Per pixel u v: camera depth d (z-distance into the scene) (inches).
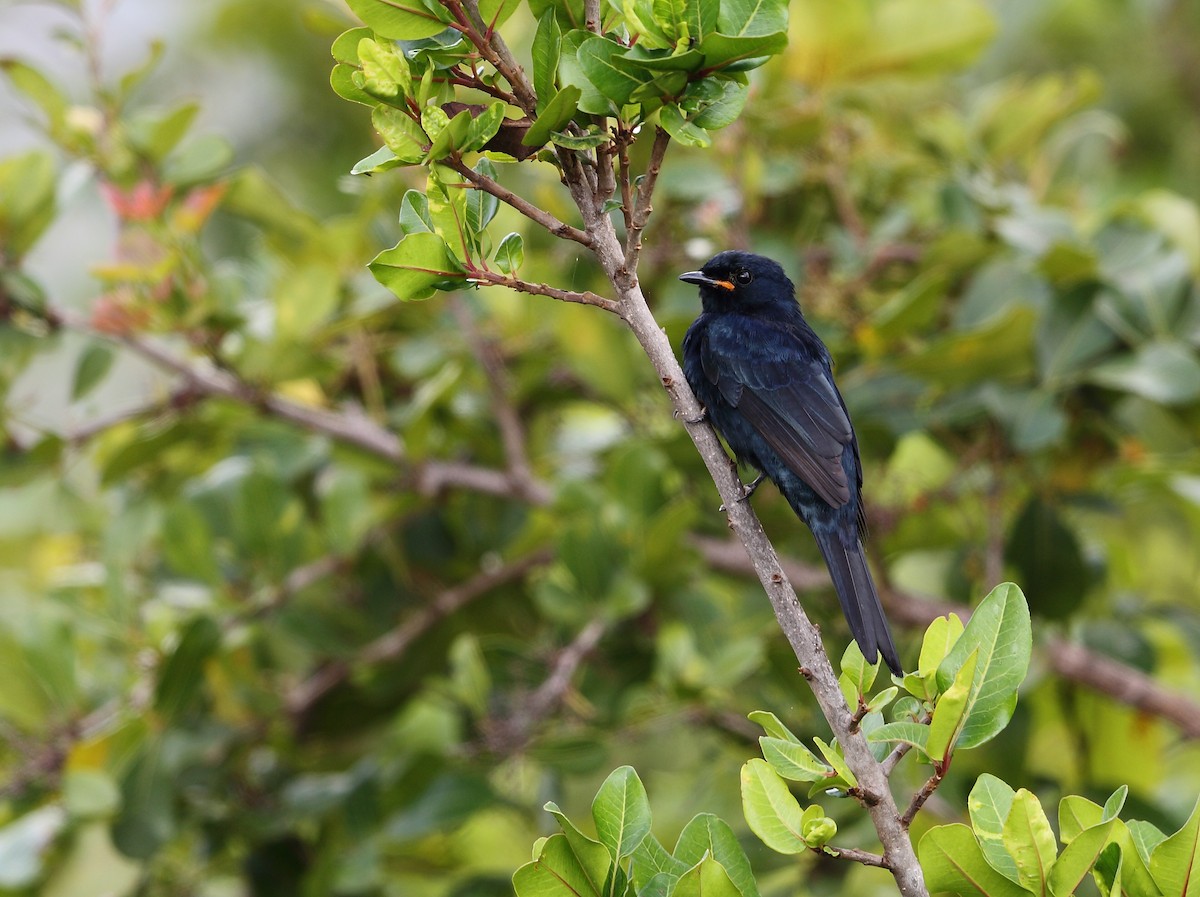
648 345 230.2
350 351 488.1
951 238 444.1
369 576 470.3
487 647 439.5
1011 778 425.1
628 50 217.0
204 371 471.5
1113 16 591.8
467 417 468.4
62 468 457.1
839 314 462.9
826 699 212.5
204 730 426.6
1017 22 584.7
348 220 457.7
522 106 226.4
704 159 478.9
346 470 462.3
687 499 406.6
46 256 605.6
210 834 436.5
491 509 485.1
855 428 435.2
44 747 405.7
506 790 451.2
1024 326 398.0
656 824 465.4
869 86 507.5
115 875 517.3
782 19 217.5
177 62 596.7
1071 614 434.0
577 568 414.6
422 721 450.6
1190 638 466.9
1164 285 439.2
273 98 595.8
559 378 491.5
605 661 438.6
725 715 423.8
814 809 199.0
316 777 459.2
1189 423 454.9
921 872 200.2
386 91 212.4
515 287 226.2
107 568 425.4
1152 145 593.0
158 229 424.5
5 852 398.0
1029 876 202.2
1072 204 523.8
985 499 463.2
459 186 220.8
